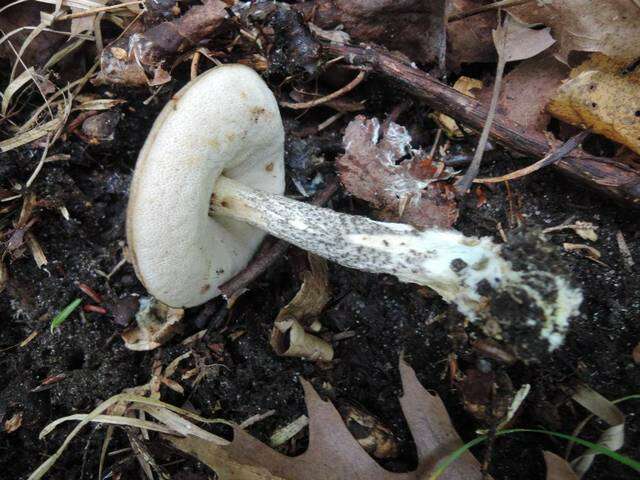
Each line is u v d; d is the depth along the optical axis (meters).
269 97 0.15
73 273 0.18
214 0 0.17
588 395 0.16
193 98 0.12
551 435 0.16
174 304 0.16
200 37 0.17
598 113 0.17
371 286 0.18
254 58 0.18
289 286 0.19
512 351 0.15
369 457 0.15
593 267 0.17
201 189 0.14
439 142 0.19
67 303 0.18
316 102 0.19
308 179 0.19
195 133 0.13
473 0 0.18
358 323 0.18
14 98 0.19
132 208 0.13
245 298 0.19
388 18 0.18
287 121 0.19
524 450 0.16
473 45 0.18
